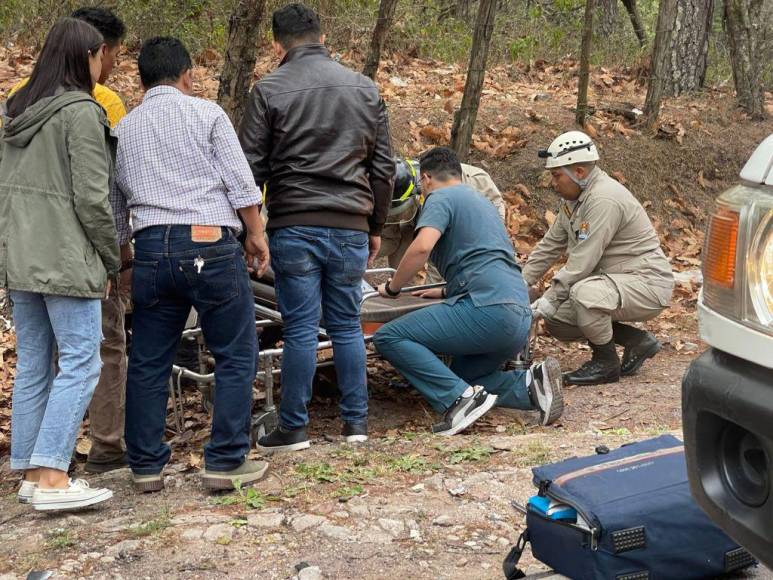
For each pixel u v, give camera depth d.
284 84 4.61
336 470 4.38
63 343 3.87
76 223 3.77
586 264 6.09
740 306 2.42
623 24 14.45
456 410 5.12
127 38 10.28
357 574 3.39
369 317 5.43
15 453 4.00
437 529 3.74
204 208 3.99
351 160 4.66
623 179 9.69
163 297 4.08
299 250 4.63
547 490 3.10
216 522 3.81
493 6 8.00
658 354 6.94
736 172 10.35
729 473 2.46
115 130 4.09
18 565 3.52
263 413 5.01
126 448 4.68
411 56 11.52
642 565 2.95
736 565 3.05
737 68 11.20
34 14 10.23
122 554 3.55
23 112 3.78
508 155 9.41
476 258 5.24
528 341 6.02
